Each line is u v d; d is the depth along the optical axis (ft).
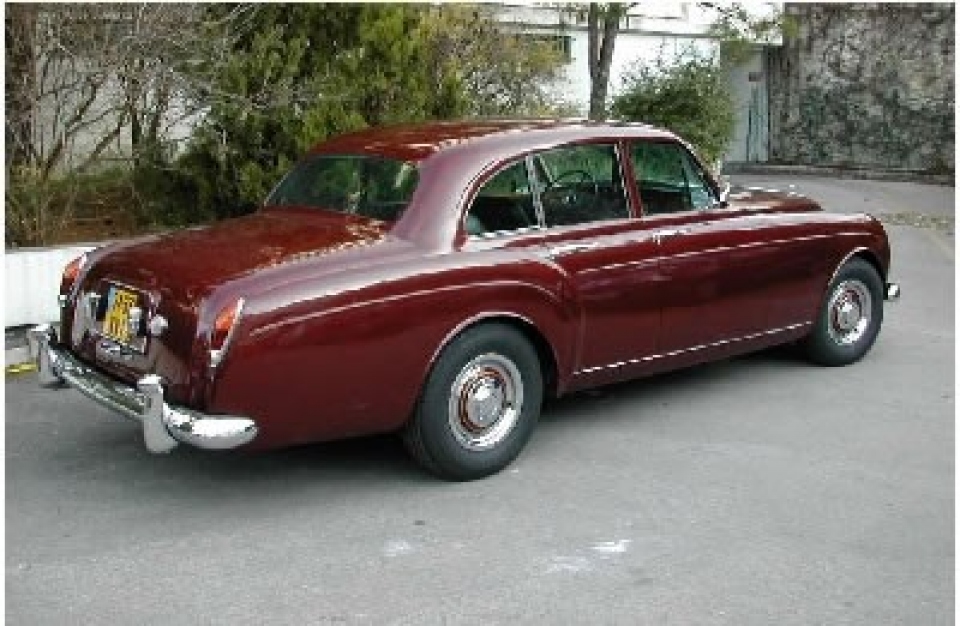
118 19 26.48
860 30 71.10
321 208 17.88
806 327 22.21
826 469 17.33
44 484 16.66
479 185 16.94
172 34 27.02
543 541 14.66
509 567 13.88
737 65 67.56
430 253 16.15
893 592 13.23
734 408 20.45
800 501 16.03
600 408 20.45
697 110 52.21
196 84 27.89
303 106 29.63
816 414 20.12
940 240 42.32
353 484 16.79
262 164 30.30
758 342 21.24
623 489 16.48
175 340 14.73
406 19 31.48
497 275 16.48
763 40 61.57
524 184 17.53
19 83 26.71
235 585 13.39
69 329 17.24
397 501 16.08
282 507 15.87
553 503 15.97
